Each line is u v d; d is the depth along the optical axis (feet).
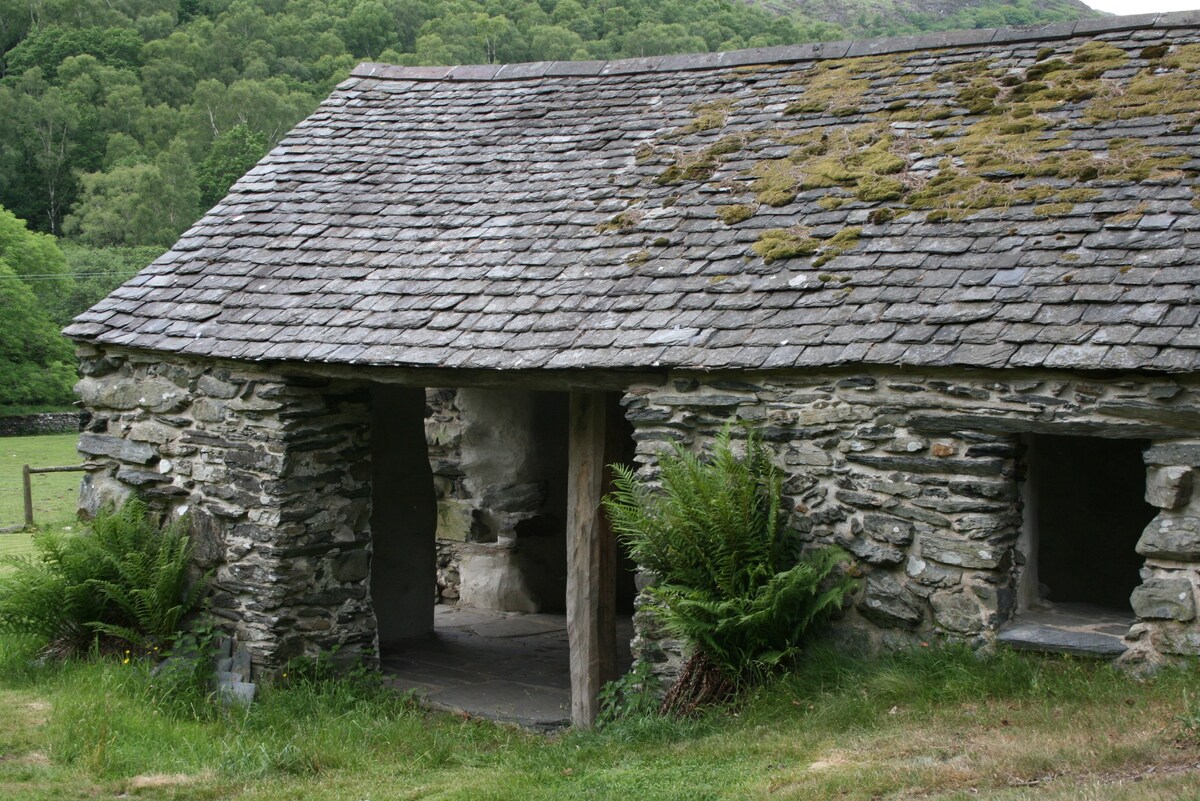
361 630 28.45
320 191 30.55
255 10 202.90
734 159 27.17
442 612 36.40
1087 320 19.06
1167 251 19.83
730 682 21.72
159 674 25.93
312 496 27.17
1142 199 21.35
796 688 20.83
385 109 33.83
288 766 21.57
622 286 24.07
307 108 173.68
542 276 25.20
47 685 25.48
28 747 21.79
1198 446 18.06
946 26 261.03
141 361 28.30
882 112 27.14
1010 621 20.59
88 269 138.72
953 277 21.11
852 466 21.21
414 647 31.99
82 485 29.60
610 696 23.45
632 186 27.43
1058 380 19.01
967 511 20.15
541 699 27.22
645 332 22.50
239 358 25.54
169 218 152.46
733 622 20.68
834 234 23.43
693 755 19.35
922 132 25.84
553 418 36.94
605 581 25.31
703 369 21.27
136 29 204.23
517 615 36.04
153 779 20.62
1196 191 21.03
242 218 30.30
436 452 37.58
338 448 27.73
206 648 27.17
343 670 27.73
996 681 19.16
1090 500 29.78
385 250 27.68
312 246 28.48
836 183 25.00
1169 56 25.48
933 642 20.44
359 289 26.50
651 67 32.48
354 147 32.22
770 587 20.39
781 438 21.70
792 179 25.58
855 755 17.74
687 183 26.86
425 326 24.61
